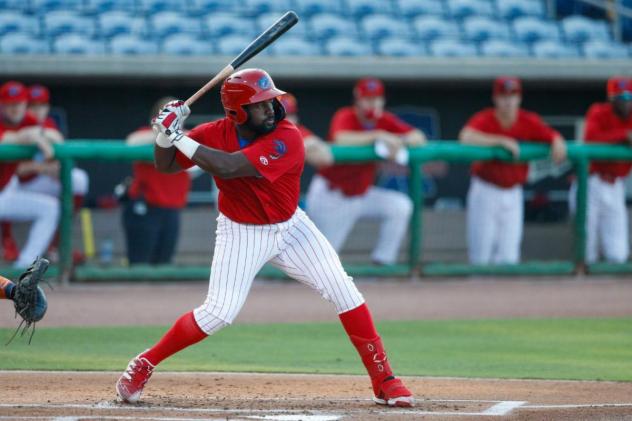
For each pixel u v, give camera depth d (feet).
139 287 133.18
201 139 61.05
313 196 140.36
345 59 166.71
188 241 137.80
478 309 118.93
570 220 148.56
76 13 177.68
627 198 174.60
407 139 139.44
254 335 100.01
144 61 161.68
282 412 59.31
